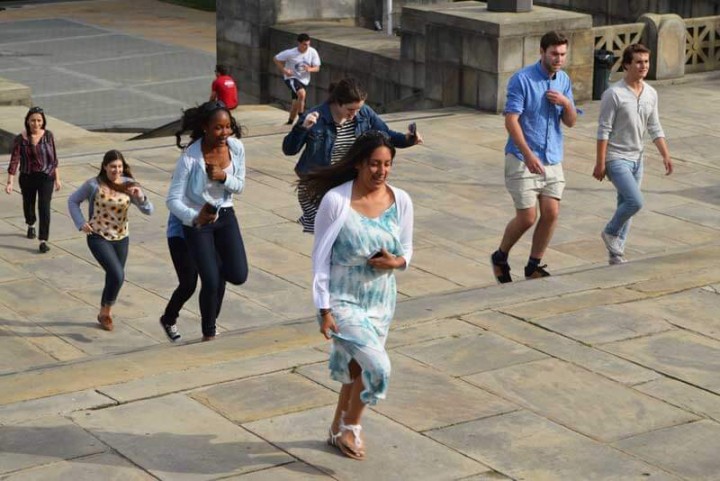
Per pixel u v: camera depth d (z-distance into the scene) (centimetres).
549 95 1410
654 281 1341
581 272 1396
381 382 848
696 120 2586
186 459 892
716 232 1853
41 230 1759
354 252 862
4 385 1060
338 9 3938
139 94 4606
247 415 970
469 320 1204
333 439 912
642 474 884
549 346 1130
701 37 3066
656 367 1084
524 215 1450
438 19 2808
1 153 2769
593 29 2878
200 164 1217
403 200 878
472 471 883
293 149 1305
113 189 1476
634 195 1513
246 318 1524
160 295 1609
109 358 1168
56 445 911
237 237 1264
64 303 1581
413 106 2975
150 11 6819
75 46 5697
